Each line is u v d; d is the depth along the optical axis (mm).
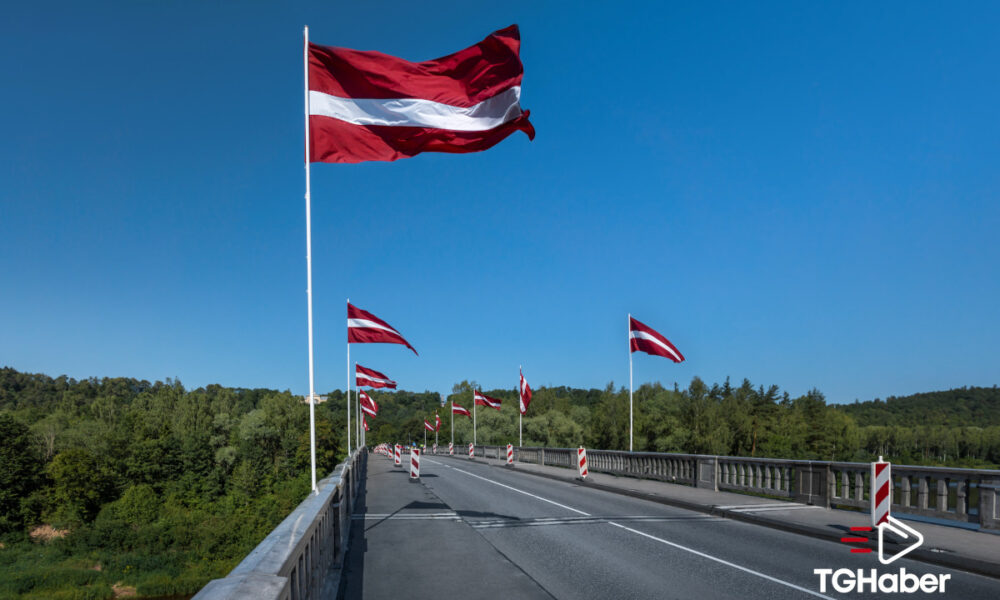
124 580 57906
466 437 109688
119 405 182125
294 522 5371
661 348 26562
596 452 29953
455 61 9562
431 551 10586
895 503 13797
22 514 76062
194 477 100062
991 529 11414
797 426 94062
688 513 15688
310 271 8734
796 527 12664
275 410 137125
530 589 7996
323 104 9328
